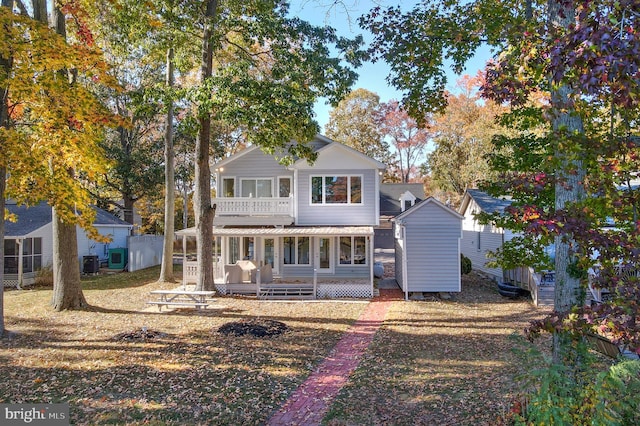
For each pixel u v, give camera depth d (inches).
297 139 689.6
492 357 378.3
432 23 347.3
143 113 648.4
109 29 669.9
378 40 360.8
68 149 445.4
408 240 713.6
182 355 383.2
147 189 1355.8
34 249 908.0
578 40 148.3
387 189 1606.8
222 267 845.8
